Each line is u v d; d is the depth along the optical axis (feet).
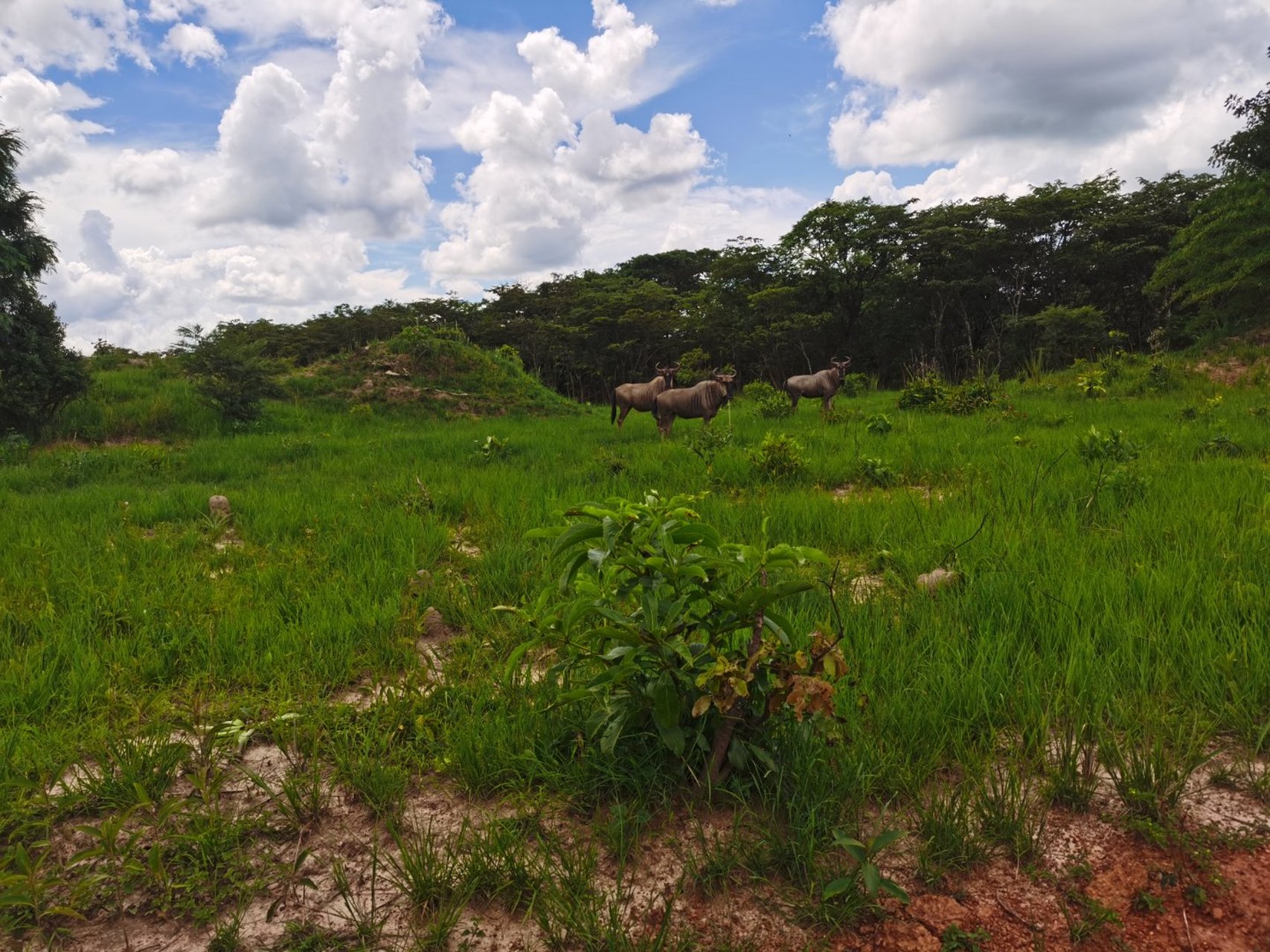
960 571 14.90
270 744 10.40
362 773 9.07
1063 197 114.11
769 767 8.25
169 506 26.53
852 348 137.49
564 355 154.30
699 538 8.81
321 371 68.08
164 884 7.28
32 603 15.74
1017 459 27.66
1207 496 20.04
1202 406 40.57
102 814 8.81
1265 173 63.46
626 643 8.57
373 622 13.99
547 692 10.52
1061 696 9.89
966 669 10.66
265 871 7.80
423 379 68.54
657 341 157.58
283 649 13.05
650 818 8.10
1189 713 9.59
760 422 47.65
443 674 12.00
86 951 6.89
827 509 21.21
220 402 54.54
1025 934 6.59
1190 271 68.54
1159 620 11.69
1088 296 119.34
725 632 8.74
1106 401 50.03
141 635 13.70
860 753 8.66
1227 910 6.72
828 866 7.30
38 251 50.21
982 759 8.92
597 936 6.61
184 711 11.22
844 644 11.69
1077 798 8.18
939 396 50.37
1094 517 19.01
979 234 117.50
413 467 34.47
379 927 6.89
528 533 9.05
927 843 7.41
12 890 6.93
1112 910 6.72
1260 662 10.09
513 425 56.18
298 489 29.27
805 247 132.57
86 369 52.49
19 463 42.60
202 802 8.95
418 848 7.88
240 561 19.34
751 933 6.74
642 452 36.09
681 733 8.34
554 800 8.75
